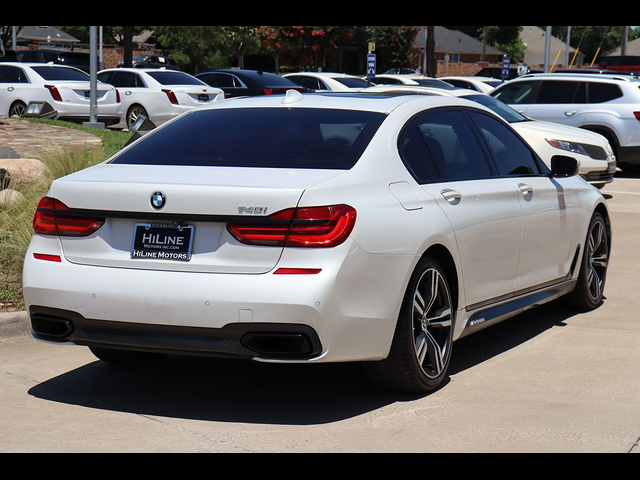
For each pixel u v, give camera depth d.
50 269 4.67
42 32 85.44
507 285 5.84
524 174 6.22
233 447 4.27
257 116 5.38
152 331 4.46
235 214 4.34
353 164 4.76
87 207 4.62
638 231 11.34
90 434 4.45
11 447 4.27
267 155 4.88
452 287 5.25
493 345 6.22
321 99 5.54
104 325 4.55
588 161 13.63
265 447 4.27
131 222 4.54
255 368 5.61
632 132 17.28
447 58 76.19
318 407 4.86
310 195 4.35
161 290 4.39
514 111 14.59
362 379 5.38
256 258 4.33
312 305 4.25
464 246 5.25
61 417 4.70
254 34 66.56
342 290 4.34
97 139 14.98
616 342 6.29
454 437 4.41
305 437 4.40
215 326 4.33
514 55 110.00
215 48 65.44
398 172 4.96
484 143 5.91
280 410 4.81
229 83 23.20
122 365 5.65
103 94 20.28
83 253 4.62
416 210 4.89
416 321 4.95
